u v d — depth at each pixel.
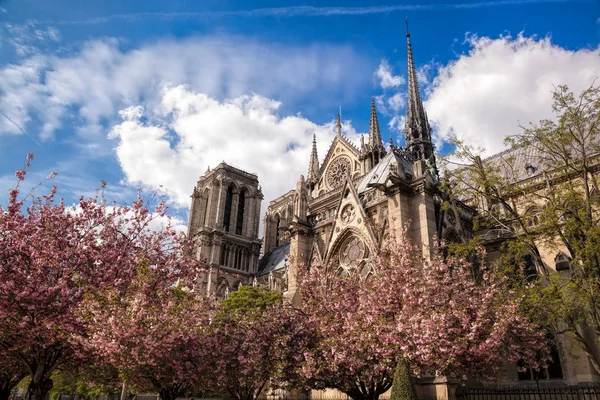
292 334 28.17
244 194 127.00
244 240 117.44
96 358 26.44
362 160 82.19
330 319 28.08
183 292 33.06
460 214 47.94
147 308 24.52
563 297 29.77
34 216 26.36
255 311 31.84
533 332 29.98
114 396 62.47
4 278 23.45
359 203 46.72
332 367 24.86
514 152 63.78
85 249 26.52
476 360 25.78
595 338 33.78
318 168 101.75
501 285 33.41
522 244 31.64
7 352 25.55
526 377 38.50
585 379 35.50
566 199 30.89
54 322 23.09
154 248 29.70
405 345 23.41
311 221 55.28
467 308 26.42
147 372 28.75
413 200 42.47
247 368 27.58
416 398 21.86
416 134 69.44
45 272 24.62
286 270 75.31
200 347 29.31
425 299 25.42
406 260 29.19
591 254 28.23
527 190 34.03
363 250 44.59
